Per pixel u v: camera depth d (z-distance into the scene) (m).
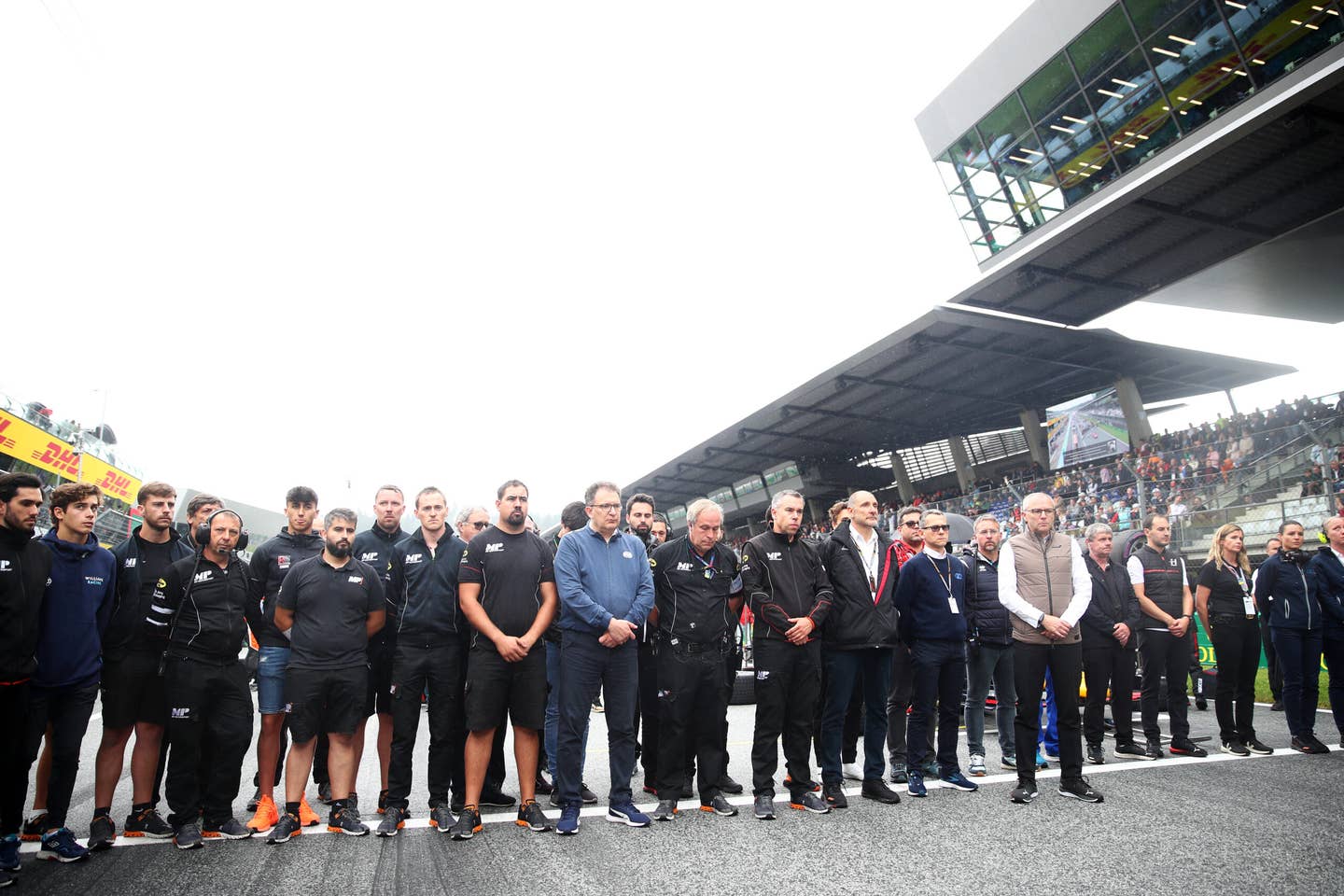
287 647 4.65
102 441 20.44
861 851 3.80
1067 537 5.11
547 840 4.05
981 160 19.36
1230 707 6.18
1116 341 23.95
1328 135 14.22
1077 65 16.55
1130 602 6.09
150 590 4.30
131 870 3.56
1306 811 4.41
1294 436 16.06
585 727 4.41
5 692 3.57
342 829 4.18
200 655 4.16
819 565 4.92
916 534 5.26
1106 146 16.69
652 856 3.75
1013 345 23.56
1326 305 26.14
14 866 3.55
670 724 4.61
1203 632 10.03
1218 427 22.00
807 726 4.72
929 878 3.41
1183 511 17.03
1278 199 16.25
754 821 4.38
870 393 28.33
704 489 47.81
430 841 4.04
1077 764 4.84
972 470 38.59
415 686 4.46
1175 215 16.66
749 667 9.75
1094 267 19.00
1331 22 12.79
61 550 3.91
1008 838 3.99
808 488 39.69
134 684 4.18
